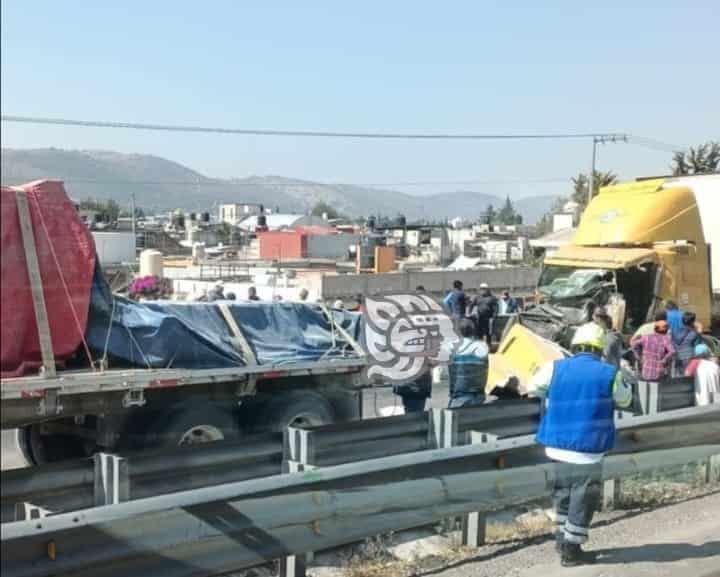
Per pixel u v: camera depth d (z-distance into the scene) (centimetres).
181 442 801
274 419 874
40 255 647
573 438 655
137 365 763
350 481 595
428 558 665
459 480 653
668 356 1172
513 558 670
